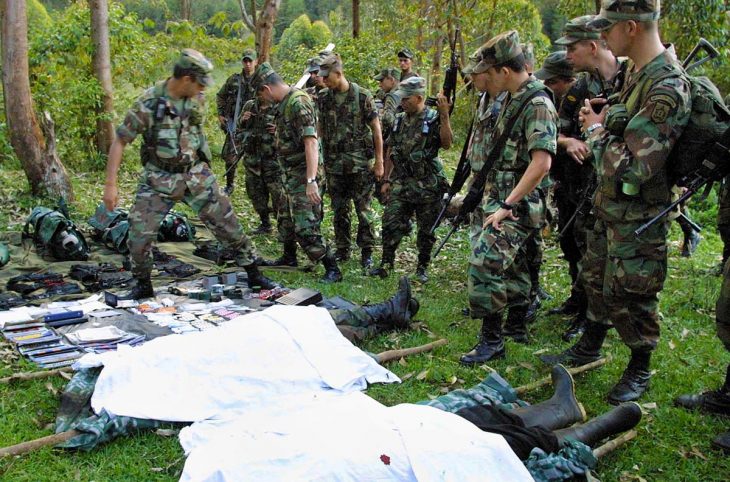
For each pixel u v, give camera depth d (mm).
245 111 7621
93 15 10633
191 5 21719
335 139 6508
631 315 3871
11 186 9117
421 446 2607
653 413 3781
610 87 4281
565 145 4695
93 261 6461
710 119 3434
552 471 2744
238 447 2639
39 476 3020
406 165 6137
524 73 4152
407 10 13797
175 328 4668
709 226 8812
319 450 2559
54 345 4328
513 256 4277
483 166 4363
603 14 3547
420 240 6281
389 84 8414
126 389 3523
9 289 5473
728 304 3600
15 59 8195
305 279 6203
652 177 3590
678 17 10102
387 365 4301
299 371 3775
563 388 3502
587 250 4277
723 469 3299
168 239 7211
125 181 10414
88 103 10648
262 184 7746
